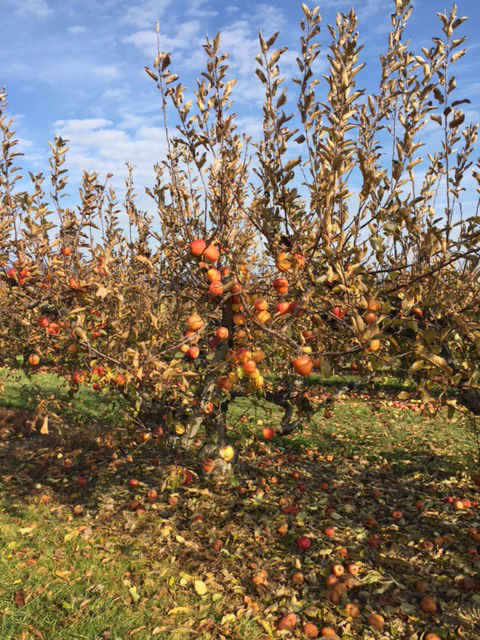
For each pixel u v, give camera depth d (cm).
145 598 283
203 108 252
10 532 350
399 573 307
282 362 390
